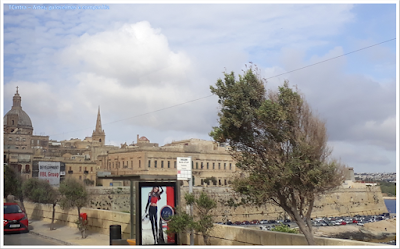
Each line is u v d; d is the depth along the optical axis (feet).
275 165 48.19
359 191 342.03
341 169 46.14
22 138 377.50
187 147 346.13
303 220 48.73
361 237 216.13
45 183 130.93
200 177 334.65
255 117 50.62
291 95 49.19
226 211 214.28
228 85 52.90
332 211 309.63
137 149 326.03
